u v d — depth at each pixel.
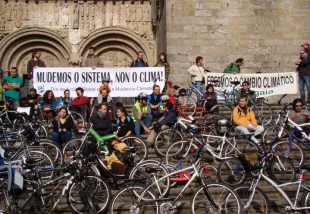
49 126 11.01
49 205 7.75
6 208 7.43
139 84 13.87
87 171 7.84
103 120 10.23
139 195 7.59
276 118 11.47
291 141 9.41
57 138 10.31
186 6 16.48
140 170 8.34
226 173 8.96
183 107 11.21
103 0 21.77
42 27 21.23
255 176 7.64
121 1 21.89
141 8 22.02
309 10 16.89
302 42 16.75
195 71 14.05
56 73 13.86
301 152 9.35
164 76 13.88
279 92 14.02
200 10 16.52
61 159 9.20
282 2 16.83
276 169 8.83
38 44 21.64
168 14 16.41
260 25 16.69
